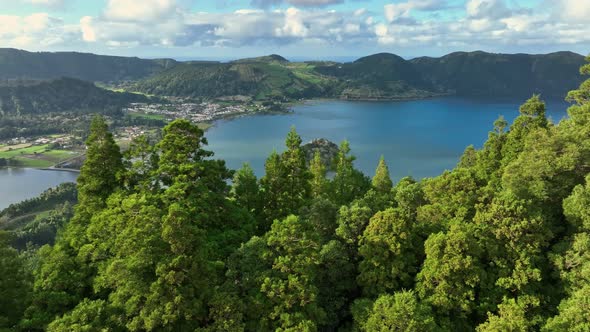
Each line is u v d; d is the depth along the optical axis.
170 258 34.47
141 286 34.16
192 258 34.69
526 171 48.69
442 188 53.06
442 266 40.41
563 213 45.78
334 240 45.75
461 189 51.38
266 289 36.75
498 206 43.81
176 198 44.41
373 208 53.59
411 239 45.31
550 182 48.06
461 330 40.72
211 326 33.91
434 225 48.81
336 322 42.62
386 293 41.31
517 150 64.94
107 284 36.56
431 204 52.88
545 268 43.75
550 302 41.59
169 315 32.16
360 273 44.75
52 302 36.97
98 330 31.34
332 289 44.41
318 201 52.72
